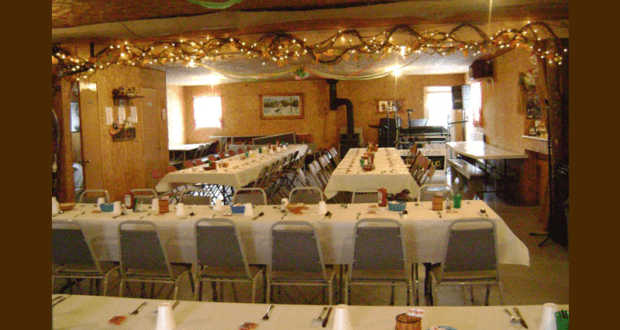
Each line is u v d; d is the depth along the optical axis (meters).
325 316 2.32
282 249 3.54
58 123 7.27
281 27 6.54
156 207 4.66
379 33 6.55
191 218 4.24
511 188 8.61
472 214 4.09
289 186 10.47
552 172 5.94
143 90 11.04
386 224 3.84
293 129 16.50
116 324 2.32
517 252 3.88
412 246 3.92
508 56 9.48
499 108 10.36
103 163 8.77
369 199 5.04
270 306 2.46
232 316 2.36
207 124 17.00
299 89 16.33
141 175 10.30
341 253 3.96
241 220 4.07
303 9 6.18
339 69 13.18
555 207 5.75
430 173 6.51
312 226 3.49
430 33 6.38
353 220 3.96
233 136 16.55
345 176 6.77
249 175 8.11
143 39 6.82
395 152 10.10
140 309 2.50
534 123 8.34
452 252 3.42
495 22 6.25
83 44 6.83
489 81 11.41
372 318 2.29
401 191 6.68
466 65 12.91
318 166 8.12
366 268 3.53
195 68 11.85
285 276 3.66
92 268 3.95
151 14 6.12
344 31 6.55
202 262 3.71
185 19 6.31
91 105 8.41
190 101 16.98
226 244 3.61
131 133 9.87
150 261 3.73
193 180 7.60
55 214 4.52
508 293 4.23
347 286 3.55
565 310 2.01
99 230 4.25
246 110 16.64
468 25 6.18
